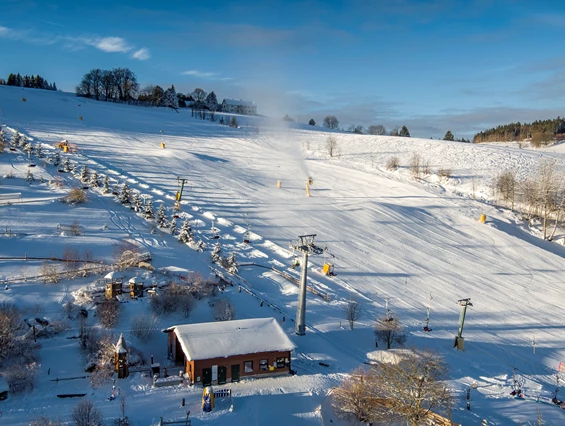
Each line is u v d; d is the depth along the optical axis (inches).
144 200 2492.6
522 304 1963.6
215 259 1900.8
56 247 1772.9
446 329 1649.9
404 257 2288.4
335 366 1288.1
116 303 1412.4
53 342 1226.6
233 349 1168.2
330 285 1875.0
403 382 1102.4
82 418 922.1
